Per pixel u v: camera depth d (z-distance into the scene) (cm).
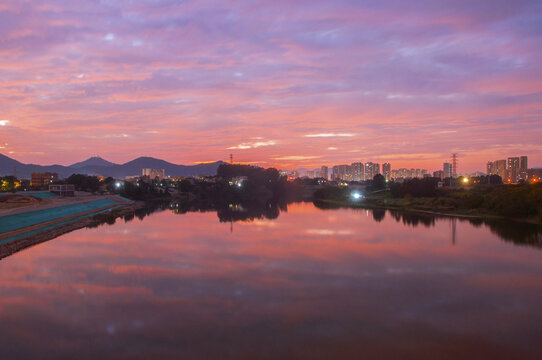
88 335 2370
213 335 2358
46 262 4284
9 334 2392
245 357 2092
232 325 2502
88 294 3139
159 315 2675
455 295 3116
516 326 2506
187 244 5425
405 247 5141
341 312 2727
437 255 4612
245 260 4347
